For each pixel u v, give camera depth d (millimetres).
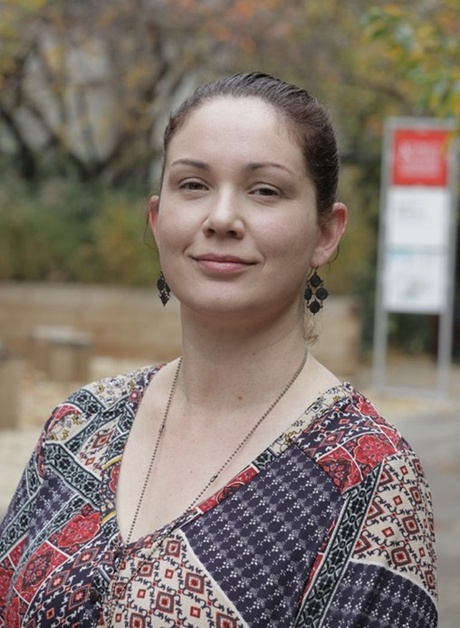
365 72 19594
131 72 19781
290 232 2371
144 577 2254
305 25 19016
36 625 2332
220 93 2438
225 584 2205
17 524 2584
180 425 2479
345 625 2166
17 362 12727
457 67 8211
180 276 2404
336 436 2307
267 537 2236
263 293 2369
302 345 2480
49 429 2637
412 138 16203
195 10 18516
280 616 2195
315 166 2420
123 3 18516
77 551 2377
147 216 2898
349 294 19734
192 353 2480
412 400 16469
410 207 16266
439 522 9219
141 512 2391
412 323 22344
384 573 2195
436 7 15297
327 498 2252
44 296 18875
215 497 2293
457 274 22594
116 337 18859
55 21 18359
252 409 2418
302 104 2434
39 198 20781
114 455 2514
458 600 7336
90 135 22281
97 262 19562
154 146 21406
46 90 21250
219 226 2336
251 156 2357
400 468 2258
